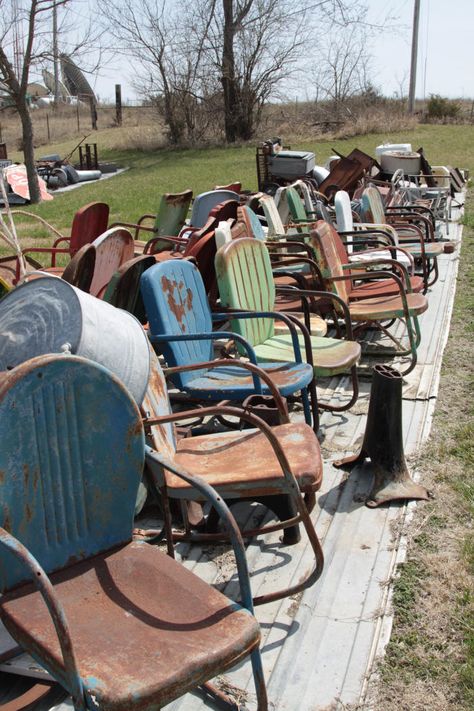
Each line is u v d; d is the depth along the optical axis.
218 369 4.31
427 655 2.85
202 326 4.28
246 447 3.27
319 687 2.69
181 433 4.40
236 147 29.75
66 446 2.39
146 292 3.92
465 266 9.08
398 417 3.94
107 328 3.00
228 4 28.94
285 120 32.66
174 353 3.96
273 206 7.34
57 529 2.41
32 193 18.12
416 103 38.94
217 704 2.54
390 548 3.50
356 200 9.99
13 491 2.28
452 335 6.59
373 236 7.38
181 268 4.18
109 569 2.45
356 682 2.71
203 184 19.38
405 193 10.92
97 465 2.46
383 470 3.96
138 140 31.89
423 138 27.19
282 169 13.28
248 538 3.58
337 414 4.97
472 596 3.15
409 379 5.50
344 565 3.38
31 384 2.28
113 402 2.46
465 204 13.74
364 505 3.88
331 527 3.69
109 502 2.52
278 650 2.86
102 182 21.88
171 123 31.22
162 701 1.96
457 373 5.69
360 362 5.87
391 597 3.15
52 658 2.04
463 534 3.62
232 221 5.73
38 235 12.73
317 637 2.93
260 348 4.63
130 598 2.32
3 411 2.22
